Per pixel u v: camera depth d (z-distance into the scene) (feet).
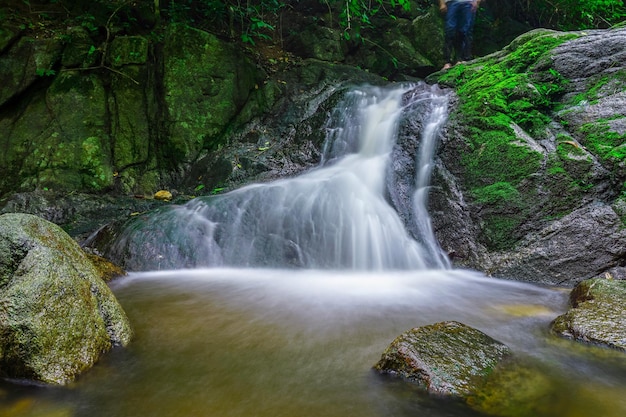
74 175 20.25
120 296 11.59
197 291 12.20
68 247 8.82
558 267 13.16
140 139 22.00
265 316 10.30
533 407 6.50
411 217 16.57
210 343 8.73
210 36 23.65
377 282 13.53
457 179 16.35
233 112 23.68
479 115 16.92
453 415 6.34
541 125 15.84
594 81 16.06
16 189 19.48
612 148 13.94
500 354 7.89
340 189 17.66
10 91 20.67
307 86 26.78
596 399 6.73
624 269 12.50
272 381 7.29
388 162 18.63
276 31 31.09
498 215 14.82
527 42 18.99
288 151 22.34
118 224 16.02
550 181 14.30
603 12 32.42
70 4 24.16
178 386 7.12
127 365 7.78
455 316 10.46
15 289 7.30
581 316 9.22
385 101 22.18
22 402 6.64
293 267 14.90
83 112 21.20
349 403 6.64
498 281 13.52
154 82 23.00
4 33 21.01
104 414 6.36
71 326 7.55
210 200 16.93
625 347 8.18
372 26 30.94
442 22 30.17
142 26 25.72
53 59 21.38
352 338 9.07
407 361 7.30
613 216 13.03
